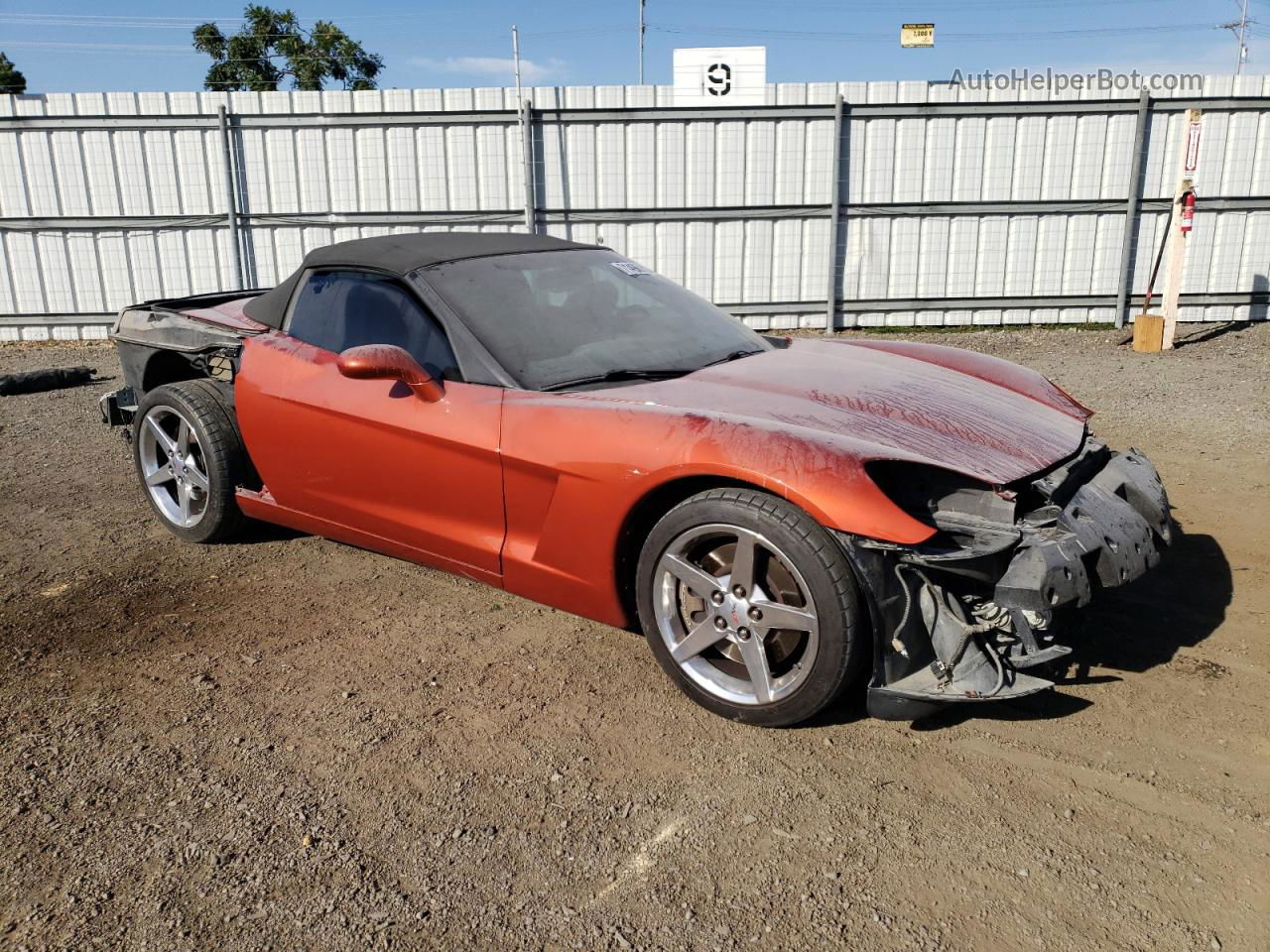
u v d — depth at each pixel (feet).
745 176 34.42
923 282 35.42
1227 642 10.74
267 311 13.58
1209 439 19.47
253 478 14.16
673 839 7.70
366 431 11.48
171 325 14.80
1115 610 11.59
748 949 6.57
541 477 10.03
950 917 6.81
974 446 9.35
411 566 13.71
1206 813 7.85
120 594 12.85
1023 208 34.42
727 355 11.93
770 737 9.10
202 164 34.37
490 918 6.90
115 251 35.29
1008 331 35.22
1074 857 7.39
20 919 6.95
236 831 7.89
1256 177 33.81
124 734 9.38
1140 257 34.88
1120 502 9.50
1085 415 11.39
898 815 7.93
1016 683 8.46
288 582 13.19
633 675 10.37
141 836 7.84
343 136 34.17
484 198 34.71
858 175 34.40
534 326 11.33
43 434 22.34
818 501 8.20
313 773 8.69
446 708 9.77
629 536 9.77
